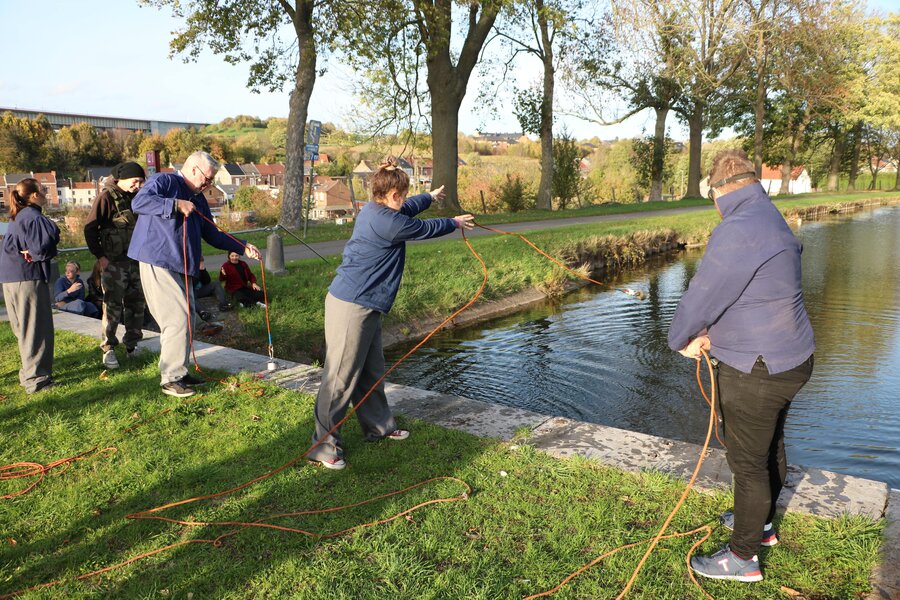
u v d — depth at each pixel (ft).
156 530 10.77
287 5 67.05
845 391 24.35
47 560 9.96
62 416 15.85
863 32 141.49
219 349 22.16
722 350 8.55
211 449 13.88
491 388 25.22
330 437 12.77
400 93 86.07
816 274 54.13
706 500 11.16
